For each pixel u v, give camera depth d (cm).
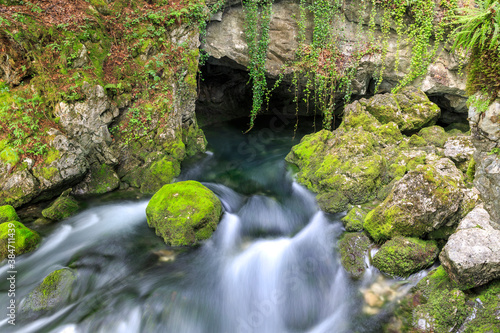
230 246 505
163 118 689
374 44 773
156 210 519
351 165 584
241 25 793
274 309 412
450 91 786
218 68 958
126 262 459
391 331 352
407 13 750
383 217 450
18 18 557
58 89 566
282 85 948
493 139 282
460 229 376
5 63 548
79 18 617
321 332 374
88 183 626
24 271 434
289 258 476
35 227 517
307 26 793
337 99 903
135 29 677
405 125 701
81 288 414
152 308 389
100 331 364
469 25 268
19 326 364
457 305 334
